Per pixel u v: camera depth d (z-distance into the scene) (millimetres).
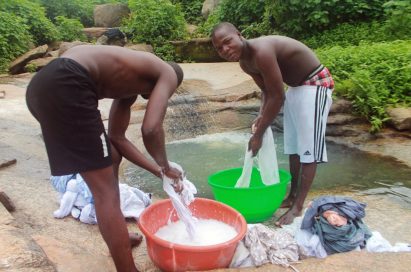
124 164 5109
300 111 3602
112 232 2348
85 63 2277
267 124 3467
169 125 6445
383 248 2838
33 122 5906
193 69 9367
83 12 13883
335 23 9672
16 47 10344
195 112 6785
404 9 8281
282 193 3531
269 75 3344
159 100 2336
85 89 2248
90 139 2275
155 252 2609
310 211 2932
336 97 6355
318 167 4934
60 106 2203
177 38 11492
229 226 2969
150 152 2367
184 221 2779
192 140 6184
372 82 6238
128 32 11562
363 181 4516
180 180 2721
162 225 3027
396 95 6156
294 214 3572
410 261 2619
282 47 3477
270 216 3684
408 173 4719
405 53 6660
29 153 4707
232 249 2596
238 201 3422
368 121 6082
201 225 3031
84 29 12461
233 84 7875
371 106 5984
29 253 2441
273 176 3652
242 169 3947
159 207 2988
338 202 2922
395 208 3846
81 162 2275
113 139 2910
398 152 5340
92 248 2959
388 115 5902
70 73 2207
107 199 2342
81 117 2236
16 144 4922
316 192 4246
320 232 2846
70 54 2320
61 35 11773
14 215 3234
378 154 5336
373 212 3760
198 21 13547
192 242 2814
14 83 8555
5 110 6441
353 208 2896
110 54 2381
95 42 11492
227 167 5051
